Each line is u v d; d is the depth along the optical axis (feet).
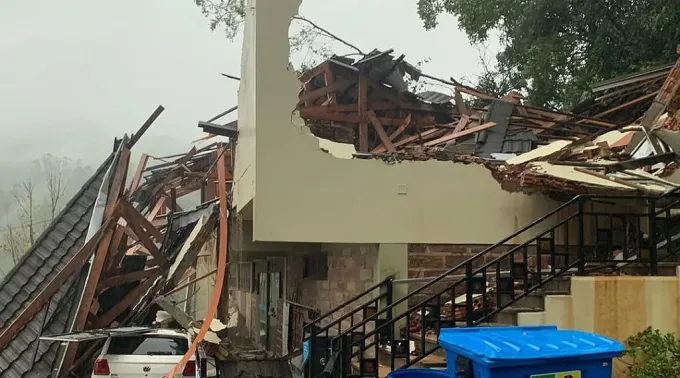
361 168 27.30
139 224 38.01
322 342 22.90
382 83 51.01
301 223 26.53
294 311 40.40
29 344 35.42
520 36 73.20
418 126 51.19
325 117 47.19
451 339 15.33
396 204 27.40
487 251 21.09
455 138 43.06
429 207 27.63
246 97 32.83
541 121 48.06
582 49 70.03
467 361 14.51
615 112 50.21
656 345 19.01
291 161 26.68
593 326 19.88
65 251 40.98
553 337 15.58
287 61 27.22
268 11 27.22
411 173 27.66
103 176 46.21
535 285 22.09
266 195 26.37
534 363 13.91
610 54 66.28
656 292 20.33
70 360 32.99
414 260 27.68
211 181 52.54
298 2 27.55
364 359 20.90
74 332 32.27
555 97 70.23
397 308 26.86
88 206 43.98
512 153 41.29
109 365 30.83
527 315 19.98
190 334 35.76
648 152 30.50
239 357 41.16
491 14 73.87
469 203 27.96
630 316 20.10
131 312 40.93
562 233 28.14
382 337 26.27
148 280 38.88
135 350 32.24
